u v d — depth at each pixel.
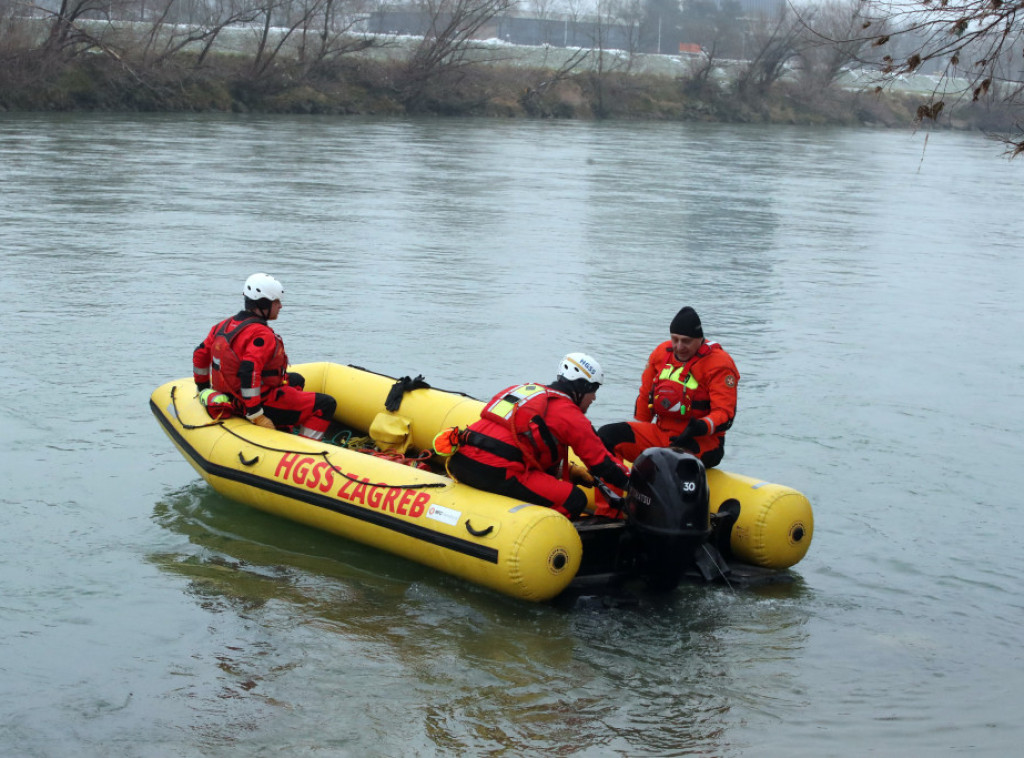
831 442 8.35
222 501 6.77
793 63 61.97
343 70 50.44
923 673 4.95
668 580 5.57
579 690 4.68
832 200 26.78
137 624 5.14
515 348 10.72
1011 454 8.27
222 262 14.67
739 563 6.02
